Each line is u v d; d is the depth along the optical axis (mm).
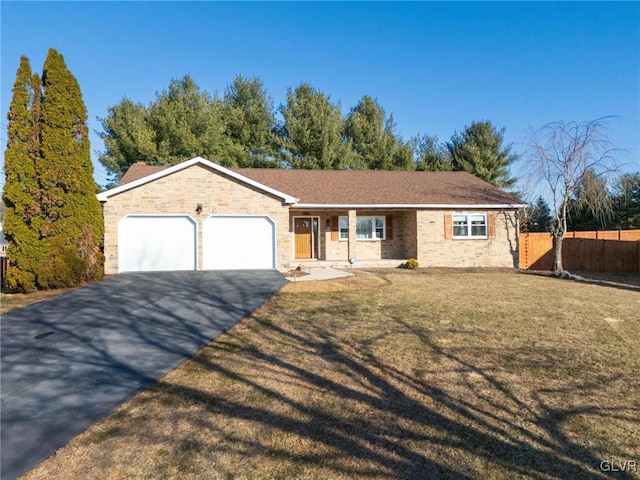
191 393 4309
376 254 19047
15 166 10602
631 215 27312
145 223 13773
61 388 4426
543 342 6066
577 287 11898
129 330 6793
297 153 27172
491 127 32000
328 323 7262
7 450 3172
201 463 3004
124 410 3908
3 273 11695
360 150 29578
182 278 12305
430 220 17734
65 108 11336
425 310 8320
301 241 18859
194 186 14023
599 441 3309
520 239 19047
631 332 6652
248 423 3633
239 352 5684
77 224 11359
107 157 24688
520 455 3111
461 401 4082
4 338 6320
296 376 4777
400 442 3309
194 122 24469
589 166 15023
